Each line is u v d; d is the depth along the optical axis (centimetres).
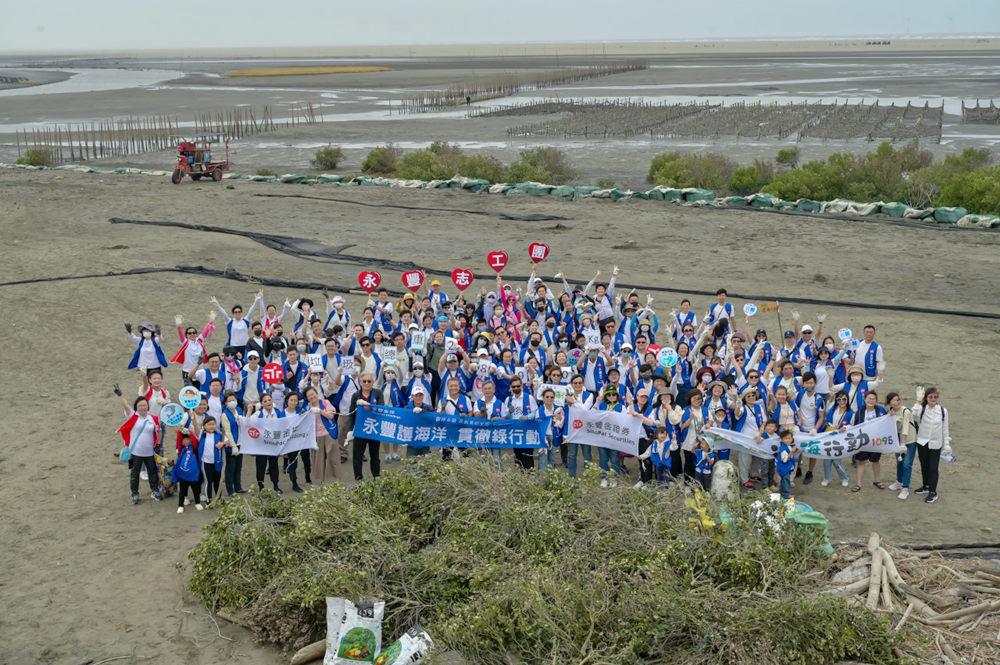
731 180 5031
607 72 19112
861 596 1108
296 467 1592
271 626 1112
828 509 1445
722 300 2016
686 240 3488
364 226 3794
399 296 2762
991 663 981
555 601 1043
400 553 1155
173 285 2853
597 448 1593
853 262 3125
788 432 1461
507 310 2064
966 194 3919
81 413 1891
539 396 1573
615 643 991
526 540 1152
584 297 2108
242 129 8900
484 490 1255
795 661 967
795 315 1867
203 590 1168
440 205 4228
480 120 9600
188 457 1437
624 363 1662
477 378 1664
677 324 1997
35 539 1373
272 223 3825
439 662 1020
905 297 2728
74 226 3666
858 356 1802
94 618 1170
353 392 1611
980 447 1681
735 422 1485
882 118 8631
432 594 1108
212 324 1966
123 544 1363
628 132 8044
